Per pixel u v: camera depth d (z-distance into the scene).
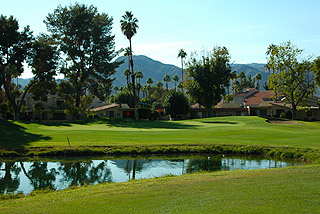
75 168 19.44
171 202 8.17
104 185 12.91
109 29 62.06
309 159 20.27
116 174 17.50
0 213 8.03
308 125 42.94
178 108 70.31
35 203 9.20
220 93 69.75
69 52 56.91
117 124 46.09
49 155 23.72
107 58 60.81
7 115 72.31
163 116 88.50
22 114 71.69
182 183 11.03
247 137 29.75
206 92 69.75
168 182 11.59
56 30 58.28
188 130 36.53
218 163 20.36
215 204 7.66
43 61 54.44
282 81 61.50
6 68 49.78
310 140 26.25
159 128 40.22
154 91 140.25
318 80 52.84
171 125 44.59
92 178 16.58
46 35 56.97
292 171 12.48
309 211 6.82
